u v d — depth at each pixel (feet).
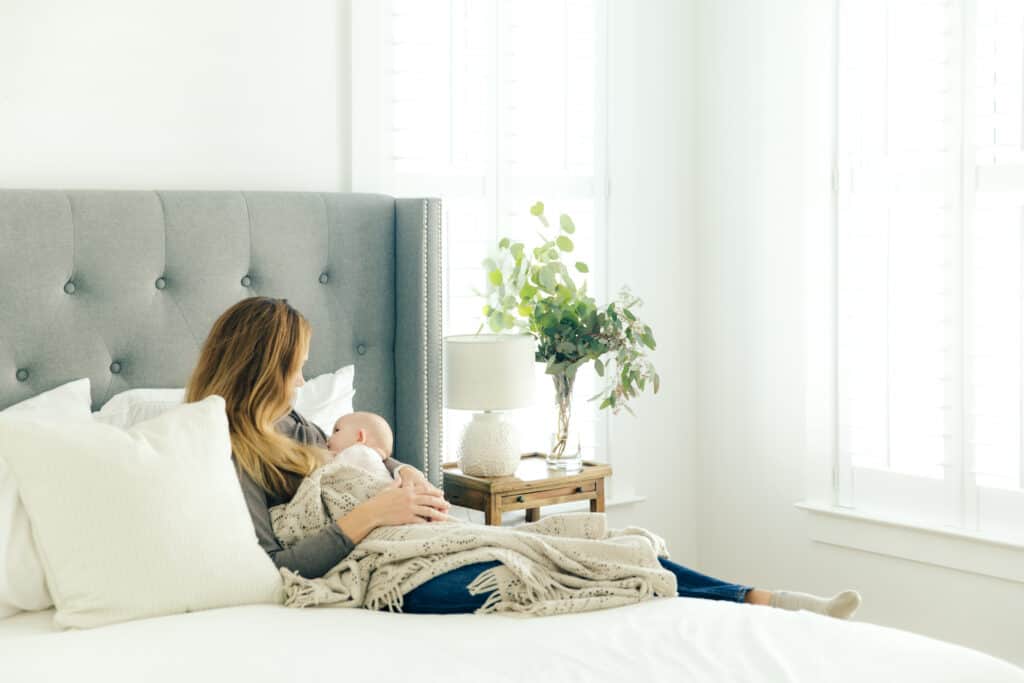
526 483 10.80
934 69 11.37
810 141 12.41
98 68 9.82
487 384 10.63
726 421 13.48
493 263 11.76
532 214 11.50
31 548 7.32
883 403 11.84
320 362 10.55
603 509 11.52
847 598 8.15
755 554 13.24
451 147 11.72
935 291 11.40
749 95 13.03
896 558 11.85
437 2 11.60
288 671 6.04
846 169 12.12
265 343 8.47
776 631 6.73
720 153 13.39
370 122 11.25
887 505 11.93
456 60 11.73
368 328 10.87
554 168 12.53
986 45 10.98
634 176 13.12
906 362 11.64
